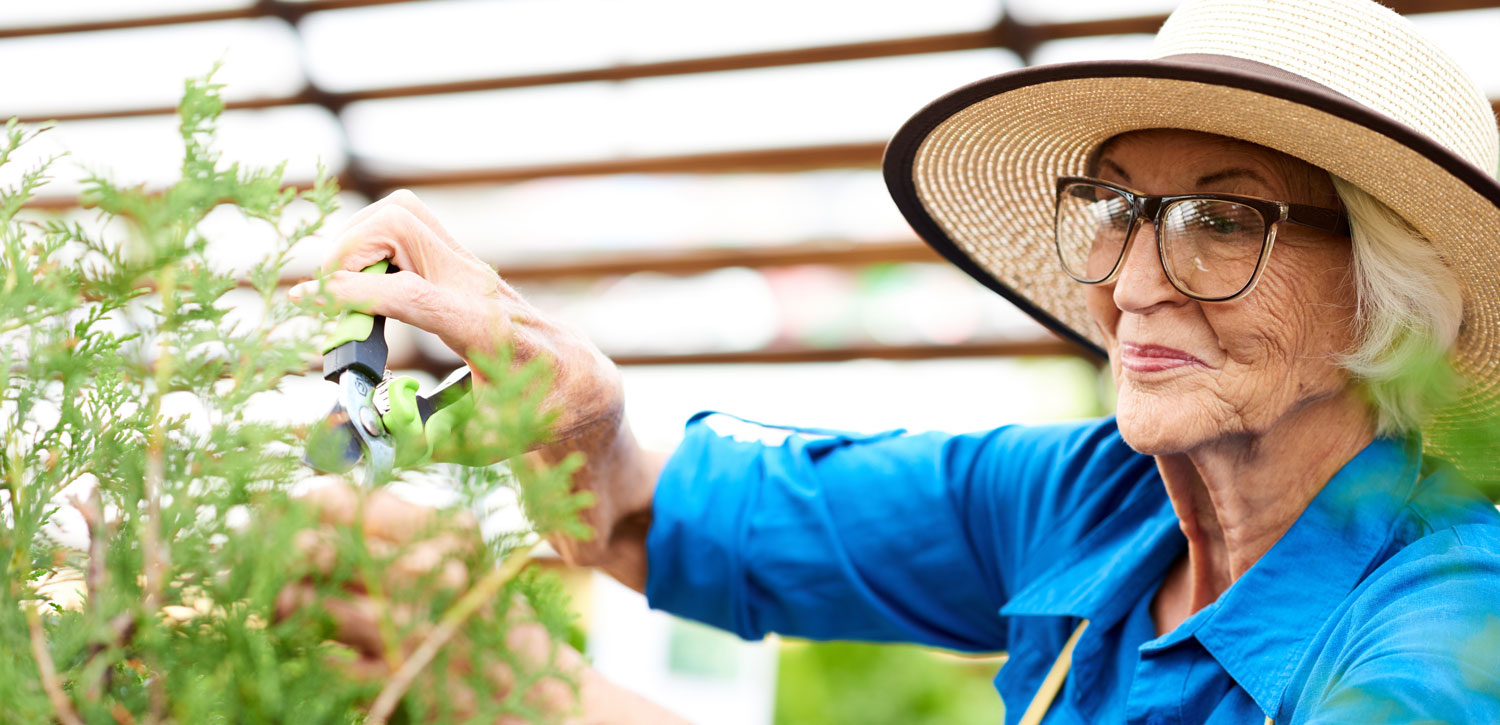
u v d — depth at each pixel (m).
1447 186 0.85
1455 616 0.78
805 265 4.24
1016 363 4.24
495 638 0.57
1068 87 1.00
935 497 1.28
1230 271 0.92
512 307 0.87
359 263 0.79
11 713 0.50
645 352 4.52
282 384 0.60
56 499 0.60
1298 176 0.93
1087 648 1.08
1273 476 0.98
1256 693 0.90
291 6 3.67
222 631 0.54
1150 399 0.96
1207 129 0.94
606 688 0.74
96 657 0.54
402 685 0.55
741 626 1.28
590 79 3.85
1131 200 0.98
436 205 4.43
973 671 3.48
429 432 0.70
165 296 0.57
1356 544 0.94
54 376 0.58
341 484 0.60
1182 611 1.09
